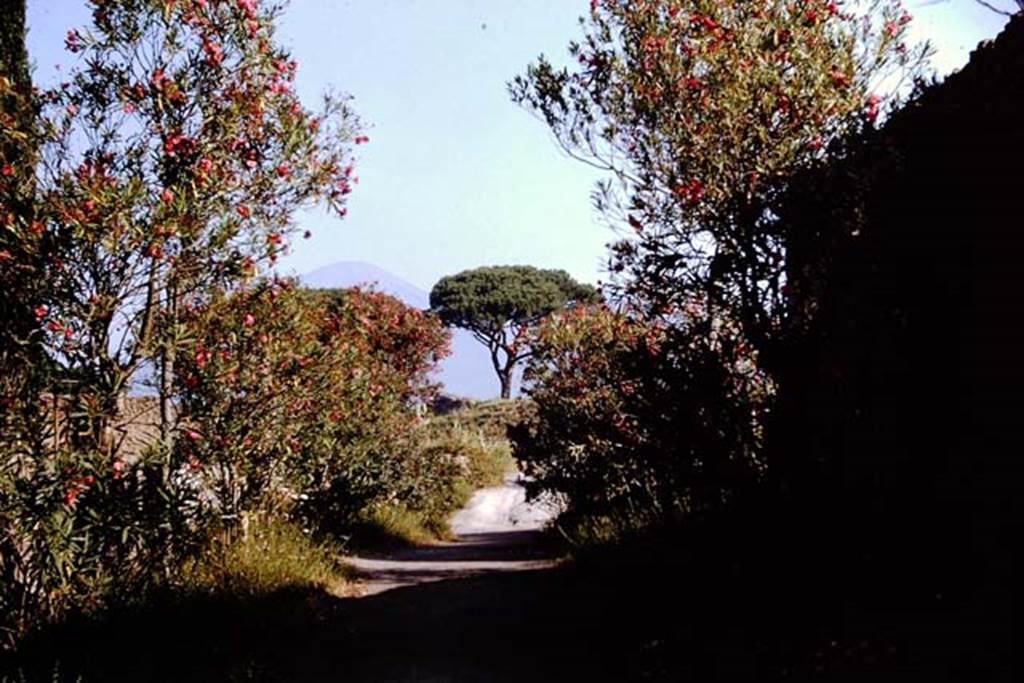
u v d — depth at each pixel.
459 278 48.75
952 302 5.52
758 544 5.62
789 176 5.99
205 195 7.09
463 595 9.03
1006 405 5.03
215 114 7.38
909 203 5.79
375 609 8.48
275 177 7.57
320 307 11.85
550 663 6.02
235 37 7.48
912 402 5.43
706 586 6.03
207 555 8.16
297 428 9.52
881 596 4.95
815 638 4.74
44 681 5.27
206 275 7.41
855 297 5.67
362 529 13.87
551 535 13.73
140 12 7.27
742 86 6.22
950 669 3.82
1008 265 5.17
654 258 6.36
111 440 6.73
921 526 5.19
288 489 10.71
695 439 5.92
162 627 6.29
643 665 5.50
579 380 11.62
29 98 6.83
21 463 6.22
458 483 22.72
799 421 5.66
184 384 7.82
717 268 6.02
